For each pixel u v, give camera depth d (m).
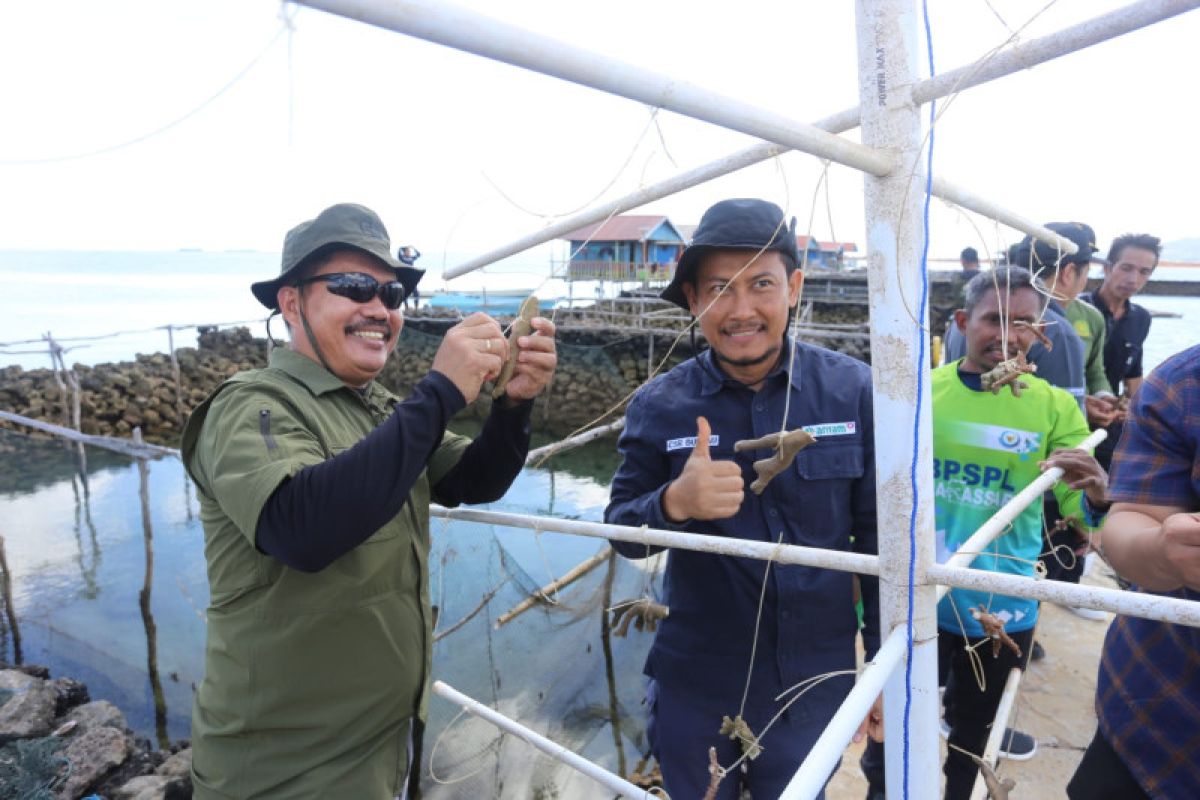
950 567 0.98
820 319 21.31
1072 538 2.69
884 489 0.99
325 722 1.40
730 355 1.65
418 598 1.57
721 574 1.75
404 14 0.59
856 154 0.86
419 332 21.59
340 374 1.56
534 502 11.64
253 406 1.32
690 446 1.77
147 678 5.46
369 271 1.52
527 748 3.38
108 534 7.06
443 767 3.28
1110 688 1.51
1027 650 2.20
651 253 27.03
